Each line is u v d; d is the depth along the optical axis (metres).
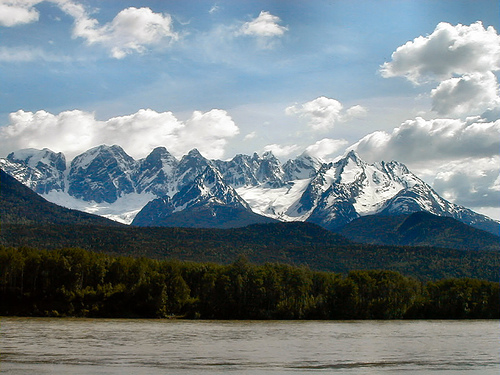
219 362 140.50
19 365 131.62
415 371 136.12
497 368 140.50
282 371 131.75
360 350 164.75
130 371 127.75
